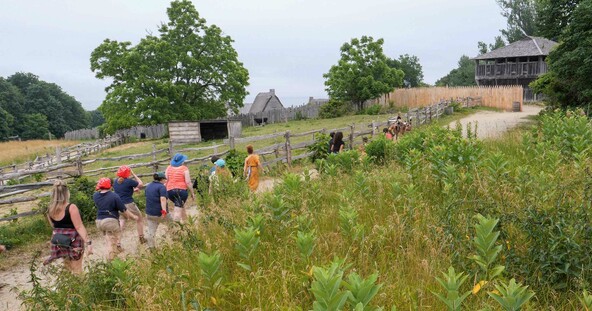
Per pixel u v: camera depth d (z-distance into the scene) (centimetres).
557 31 2458
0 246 554
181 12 4478
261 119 5444
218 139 3728
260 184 1296
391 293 365
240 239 447
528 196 512
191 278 428
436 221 508
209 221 617
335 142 1532
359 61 4891
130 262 473
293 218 550
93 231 979
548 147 910
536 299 356
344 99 5141
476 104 4316
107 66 4319
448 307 312
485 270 357
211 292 396
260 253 473
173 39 4469
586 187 448
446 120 3080
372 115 4594
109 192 756
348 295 279
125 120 4041
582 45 2172
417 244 466
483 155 952
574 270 362
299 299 379
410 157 874
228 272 457
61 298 402
